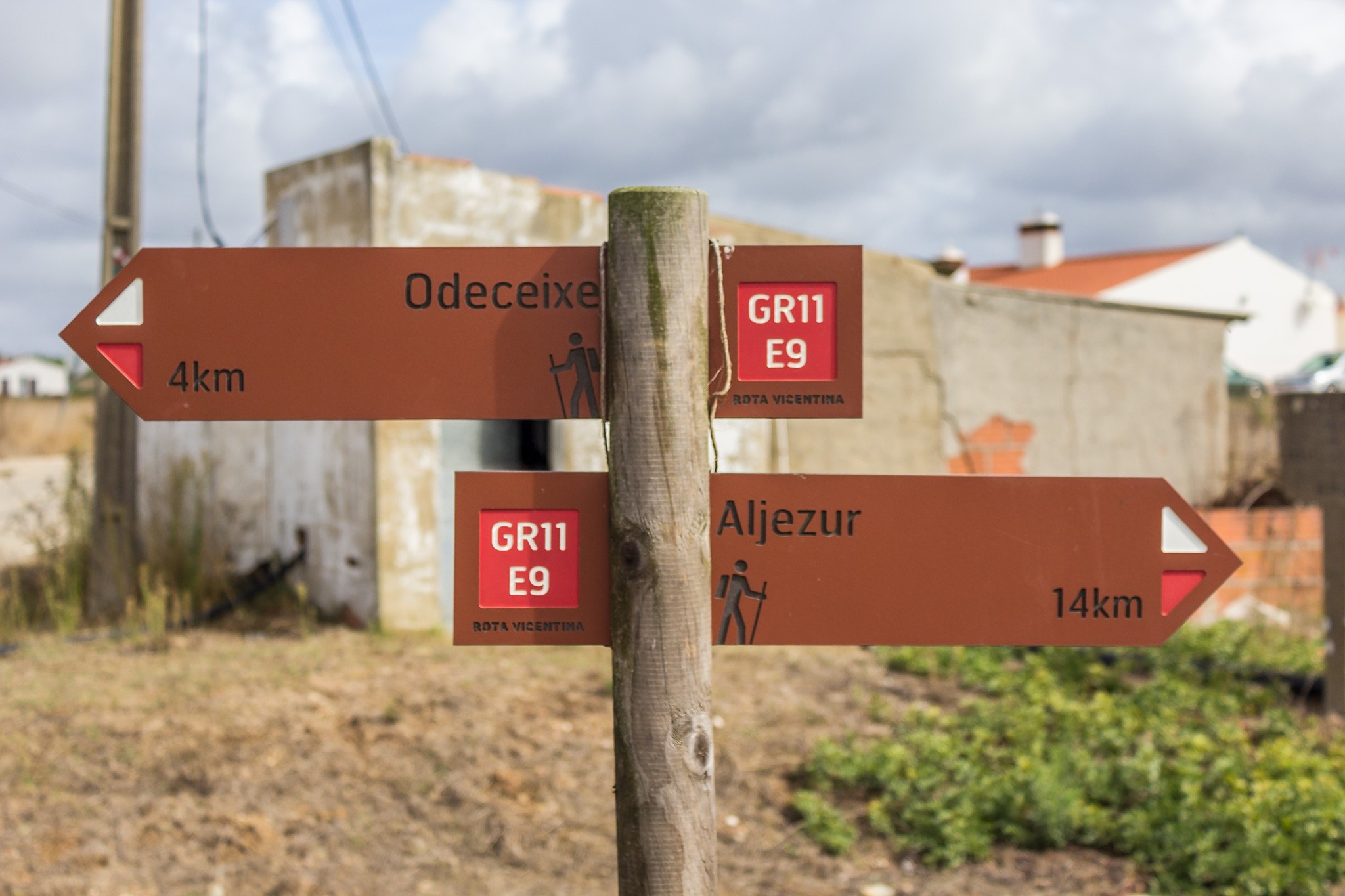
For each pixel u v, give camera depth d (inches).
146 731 213.8
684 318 66.7
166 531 347.3
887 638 74.1
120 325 72.4
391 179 312.0
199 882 169.8
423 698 240.1
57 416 1120.8
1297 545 386.0
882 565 74.1
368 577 316.5
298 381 72.4
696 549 67.3
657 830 67.0
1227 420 448.5
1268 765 210.7
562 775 207.6
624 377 66.9
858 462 394.0
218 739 212.4
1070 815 194.2
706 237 68.0
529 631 71.1
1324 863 174.7
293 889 168.6
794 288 71.3
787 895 176.1
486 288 72.2
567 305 72.0
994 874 183.3
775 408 71.4
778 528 73.9
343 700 238.4
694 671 67.4
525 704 241.4
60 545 367.6
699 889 67.5
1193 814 187.3
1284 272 1513.3
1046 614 74.5
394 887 172.2
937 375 407.8
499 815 192.1
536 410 72.1
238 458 368.5
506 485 71.0
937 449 407.5
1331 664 266.5
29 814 183.9
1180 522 74.8
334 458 329.7
